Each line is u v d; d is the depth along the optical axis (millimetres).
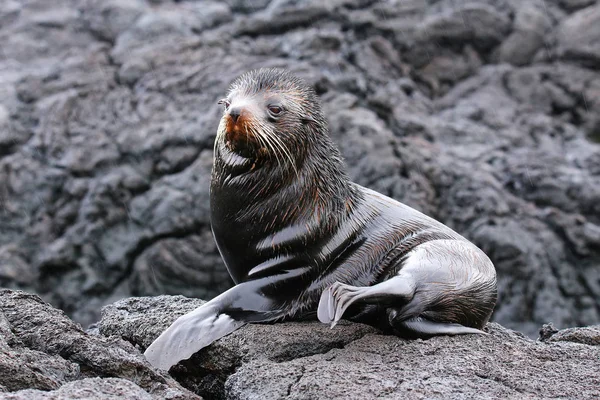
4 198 49719
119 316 22875
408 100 54562
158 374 18453
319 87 51156
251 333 20656
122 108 52031
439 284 21375
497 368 18875
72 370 17797
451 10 59875
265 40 56375
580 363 19406
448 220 48219
